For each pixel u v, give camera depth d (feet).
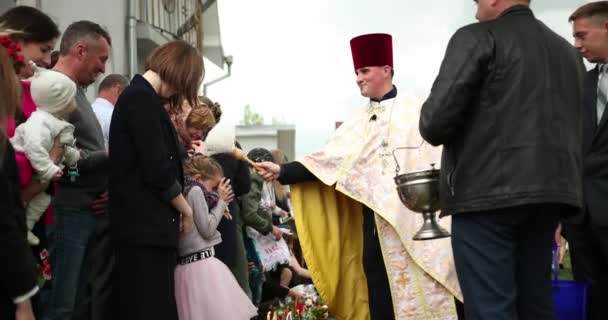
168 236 14.55
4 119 10.35
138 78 14.99
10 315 10.37
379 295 17.72
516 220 12.20
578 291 17.04
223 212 16.67
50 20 15.07
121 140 14.62
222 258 19.04
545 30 12.69
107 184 15.49
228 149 18.17
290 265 26.66
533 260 12.66
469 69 12.12
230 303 16.01
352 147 18.02
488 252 12.21
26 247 10.32
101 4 29.60
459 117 12.18
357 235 18.74
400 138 17.81
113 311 14.60
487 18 12.96
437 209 14.28
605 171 17.49
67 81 13.47
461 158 12.35
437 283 17.24
